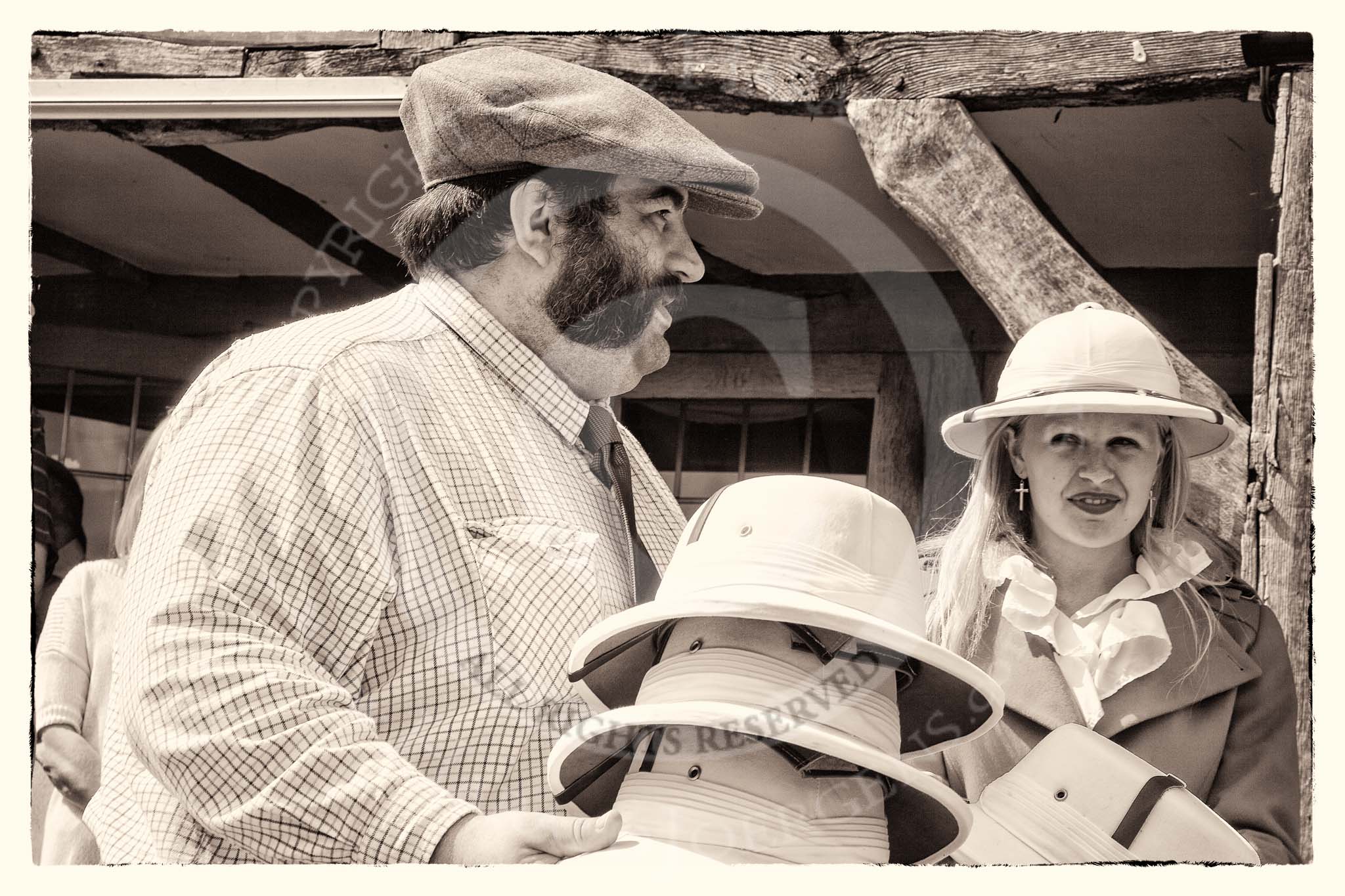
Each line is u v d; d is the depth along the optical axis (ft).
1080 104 8.83
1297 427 8.45
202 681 5.26
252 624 5.43
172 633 5.34
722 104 8.98
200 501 5.58
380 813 5.21
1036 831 6.05
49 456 8.57
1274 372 8.52
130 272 8.84
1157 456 6.88
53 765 7.22
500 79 6.76
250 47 8.87
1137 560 6.91
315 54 8.84
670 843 5.15
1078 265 8.76
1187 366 8.79
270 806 5.19
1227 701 6.59
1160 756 6.45
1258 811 6.36
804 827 5.22
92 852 7.20
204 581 5.43
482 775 5.83
